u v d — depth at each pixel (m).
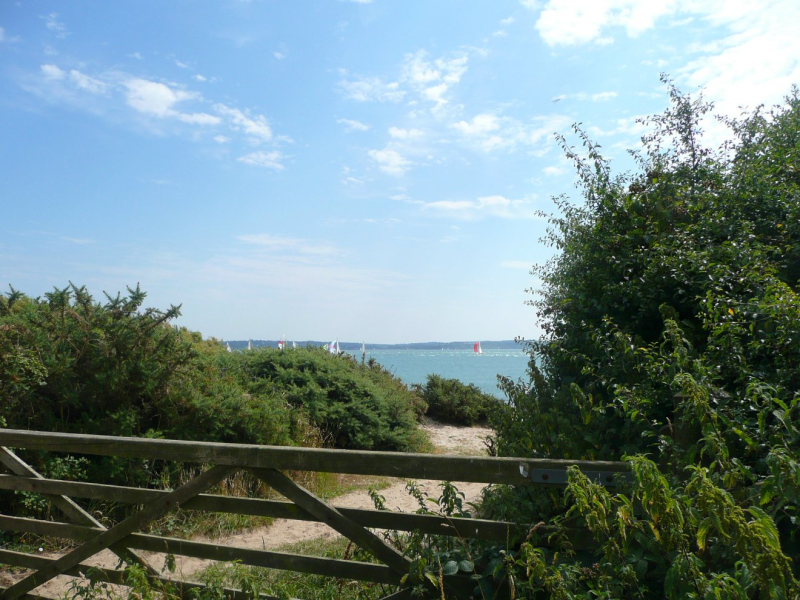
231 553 3.27
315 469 2.98
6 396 5.98
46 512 5.74
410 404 13.91
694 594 1.96
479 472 2.73
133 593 3.01
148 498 3.36
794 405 2.30
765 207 4.24
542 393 4.45
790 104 5.55
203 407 7.39
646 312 4.00
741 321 3.25
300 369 11.70
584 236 4.74
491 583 2.78
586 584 2.50
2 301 7.16
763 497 2.05
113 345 6.88
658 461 2.88
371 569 3.04
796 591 1.82
